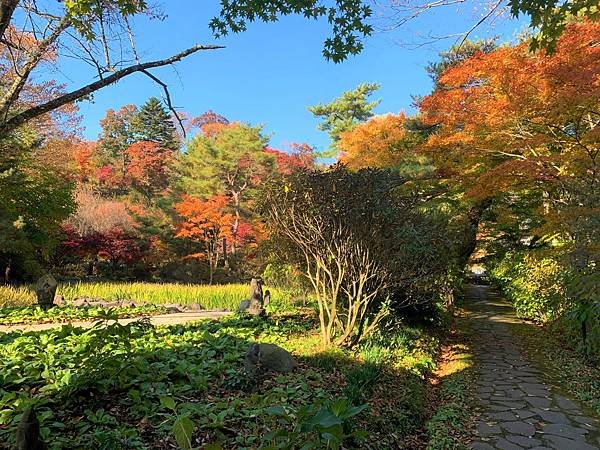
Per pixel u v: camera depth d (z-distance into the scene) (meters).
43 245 19.11
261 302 9.89
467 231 13.59
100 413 3.32
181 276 26.69
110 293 15.22
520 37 9.32
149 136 44.88
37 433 2.31
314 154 32.16
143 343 5.55
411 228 6.64
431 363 7.59
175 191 30.19
